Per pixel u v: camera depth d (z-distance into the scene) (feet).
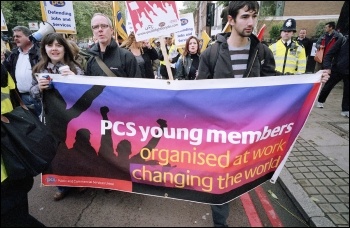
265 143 7.72
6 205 6.45
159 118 7.87
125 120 8.15
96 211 8.99
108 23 9.67
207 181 7.86
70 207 9.23
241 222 8.52
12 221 6.81
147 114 7.91
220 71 8.04
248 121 7.45
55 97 8.58
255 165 7.85
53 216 8.75
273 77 7.32
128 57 10.18
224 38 8.15
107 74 9.78
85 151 8.72
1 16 19.48
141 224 8.34
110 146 8.48
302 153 12.53
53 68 9.66
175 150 7.96
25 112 7.09
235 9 7.32
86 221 8.51
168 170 8.12
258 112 7.46
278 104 7.47
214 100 7.45
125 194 9.95
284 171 10.93
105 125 8.36
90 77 8.15
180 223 8.38
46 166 7.23
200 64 8.54
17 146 6.51
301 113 7.75
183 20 22.65
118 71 9.96
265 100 7.43
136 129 8.14
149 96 7.80
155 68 27.50
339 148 13.01
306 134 14.90
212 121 7.55
